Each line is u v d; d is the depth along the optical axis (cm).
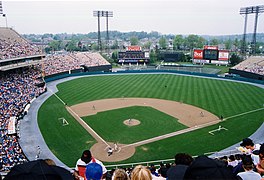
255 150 1047
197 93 6888
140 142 3859
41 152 3553
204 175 465
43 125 4581
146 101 6131
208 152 3534
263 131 4262
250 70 9094
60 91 7119
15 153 3406
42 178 468
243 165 709
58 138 4031
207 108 5541
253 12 12000
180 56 13450
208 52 11894
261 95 6606
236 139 3966
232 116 5006
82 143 3847
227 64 11600
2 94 5875
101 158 3394
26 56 7719
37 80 7650
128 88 7544
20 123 4675
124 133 4191
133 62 12212
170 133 4188
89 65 10456
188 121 4741
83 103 5975
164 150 3606
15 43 8406
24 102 5716
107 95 6731
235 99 6238
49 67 9081
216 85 7888
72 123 4662
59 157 3416
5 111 4950
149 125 4528
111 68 10975
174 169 631
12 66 7106
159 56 13850
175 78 9088
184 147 3697
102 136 4088
